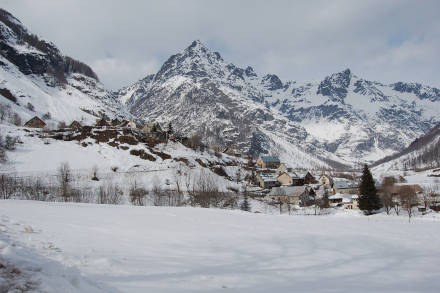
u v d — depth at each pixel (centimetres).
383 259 2383
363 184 9975
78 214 3506
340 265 2075
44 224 2467
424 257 2528
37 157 12344
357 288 1526
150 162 13588
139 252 1895
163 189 11238
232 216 4638
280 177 16962
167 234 2738
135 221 3381
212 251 2188
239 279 1502
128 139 14800
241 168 18950
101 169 12231
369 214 9788
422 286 1655
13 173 10675
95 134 15038
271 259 2084
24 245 1591
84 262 1466
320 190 15088
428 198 12544
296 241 2875
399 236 3728
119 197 9662
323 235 3372
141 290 1167
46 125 18538
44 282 1036
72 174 11281
